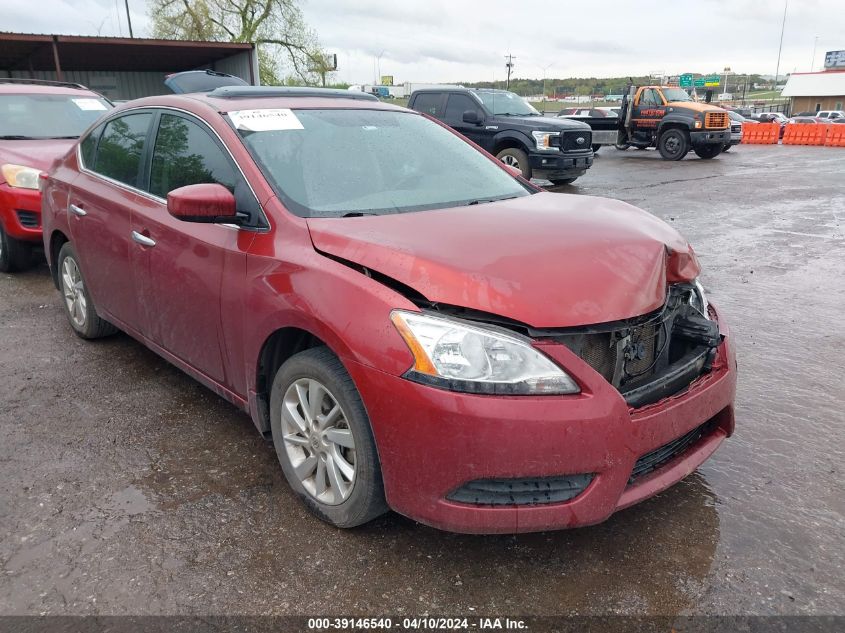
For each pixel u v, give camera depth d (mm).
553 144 11914
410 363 2127
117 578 2318
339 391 2369
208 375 3217
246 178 2857
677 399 2373
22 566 2377
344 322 2273
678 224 9031
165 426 3426
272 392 2732
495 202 3100
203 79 13242
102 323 4418
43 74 21297
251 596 2240
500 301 2135
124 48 18047
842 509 2719
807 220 9266
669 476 2416
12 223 6055
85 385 3914
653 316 2389
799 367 4176
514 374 2070
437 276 2203
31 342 4621
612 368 2277
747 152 23047
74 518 2652
